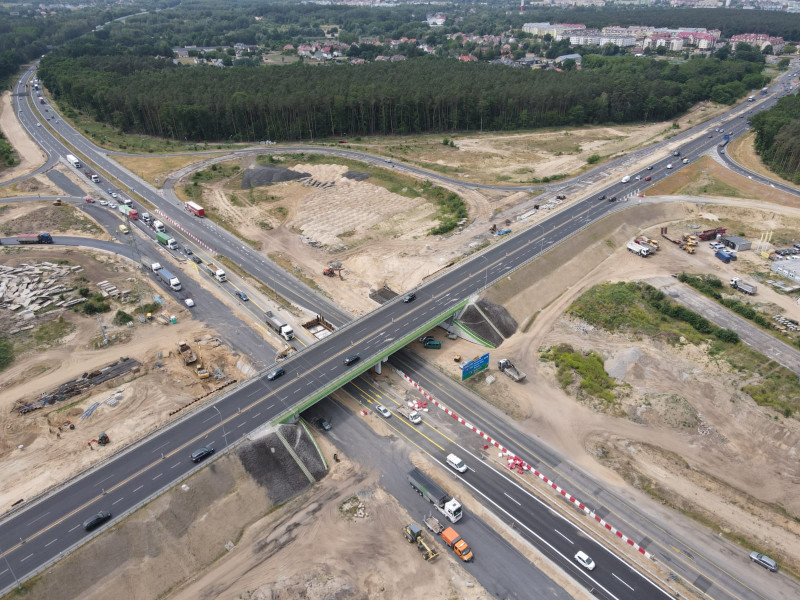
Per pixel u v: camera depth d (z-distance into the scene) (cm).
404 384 11300
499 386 11225
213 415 9625
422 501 8788
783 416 10106
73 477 8369
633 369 11400
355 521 8444
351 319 13138
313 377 10550
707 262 15712
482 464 9488
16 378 11194
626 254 16225
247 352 11956
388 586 7569
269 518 8450
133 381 11106
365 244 16688
